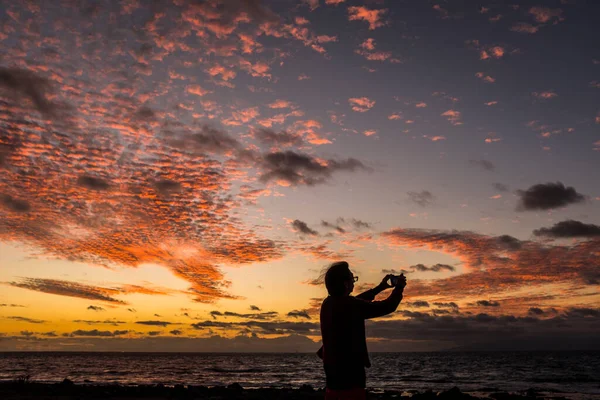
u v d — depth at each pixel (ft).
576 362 381.19
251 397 61.46
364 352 9.13
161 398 61.11
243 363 391.04
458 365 331.77
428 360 477.77
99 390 66.80
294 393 67.46
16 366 268.82
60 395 61.11
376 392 99.96
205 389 71.72
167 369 255.29
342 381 9.04
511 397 86.43
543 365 318.65
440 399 70.44
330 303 9.58
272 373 216.33
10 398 55.93
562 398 90.33
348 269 9.87
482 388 125.18
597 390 114.93
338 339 9.21
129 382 138.62
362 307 9.30
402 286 9.70
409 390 116.57
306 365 338.75
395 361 444.55
